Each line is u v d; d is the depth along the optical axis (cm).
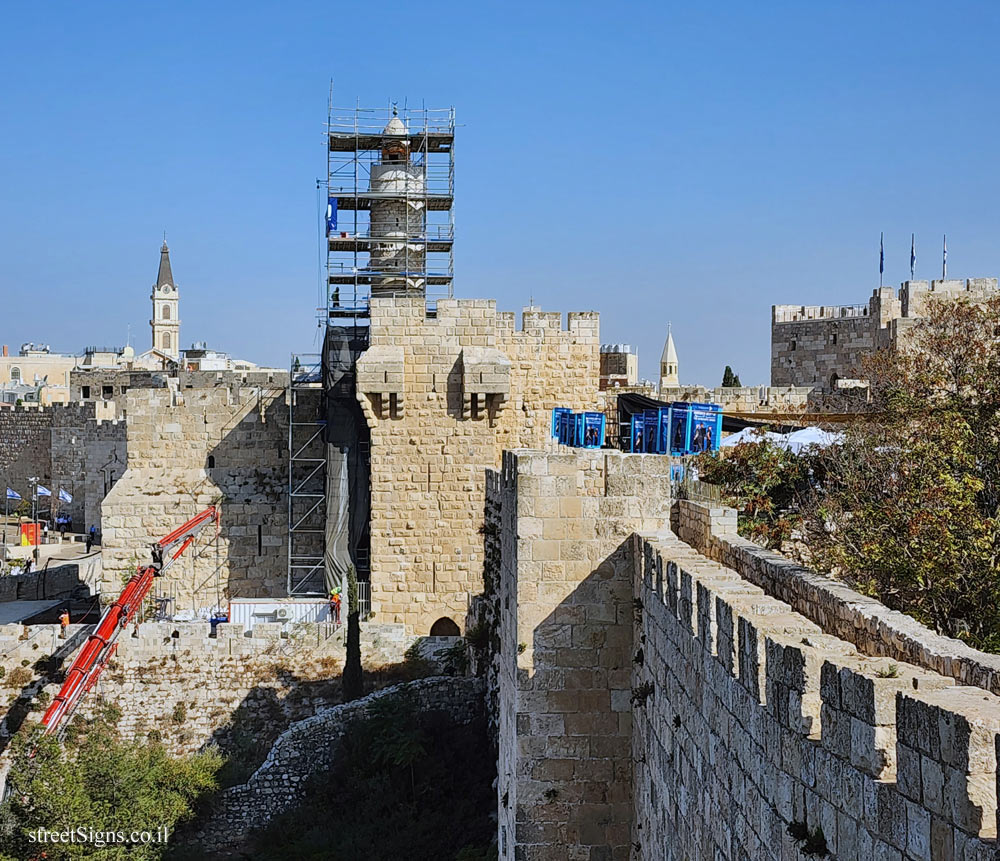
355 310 5459
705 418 3547
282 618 4659
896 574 2175
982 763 718
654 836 1727
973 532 2194
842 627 1456
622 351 9188
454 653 4156
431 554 4644
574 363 4750
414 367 4638
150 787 3478
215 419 5359
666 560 1641
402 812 3303
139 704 4128
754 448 3167
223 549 5312
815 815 975
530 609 1984
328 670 4197
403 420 4631
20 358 18112
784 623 1183
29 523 9112
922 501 2352
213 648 4212
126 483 5322
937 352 3412
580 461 1984
